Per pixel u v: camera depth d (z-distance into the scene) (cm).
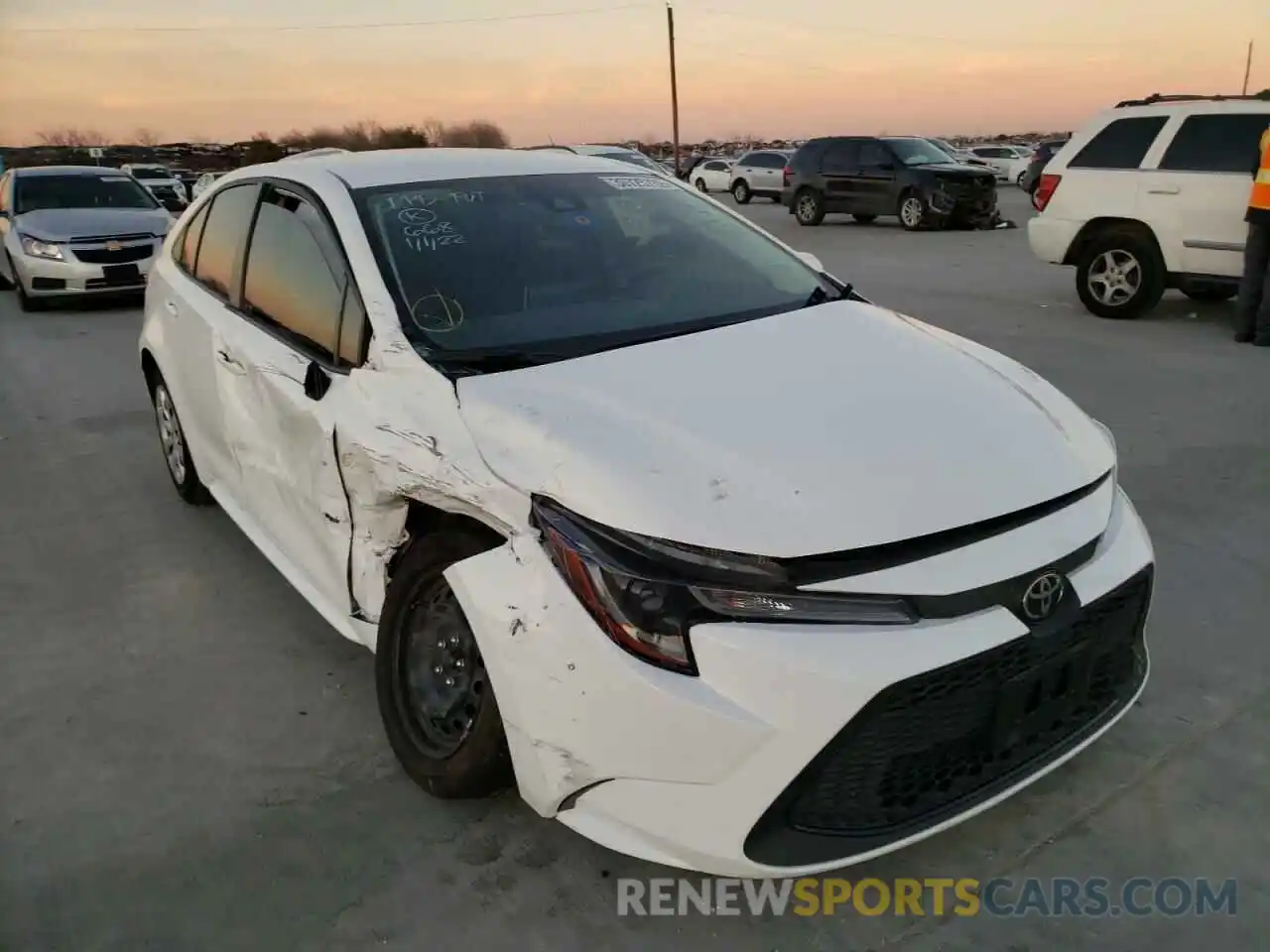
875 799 221
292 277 349
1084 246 941
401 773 300
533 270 327
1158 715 316
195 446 449
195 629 389
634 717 216
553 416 252
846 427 246
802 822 218
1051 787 286
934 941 237
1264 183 768
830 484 226
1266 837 265
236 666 361
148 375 510
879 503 223
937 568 218
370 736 319
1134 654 272
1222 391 666
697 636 213
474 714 264
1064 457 255
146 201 1282
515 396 263
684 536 216
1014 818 275
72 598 417
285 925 245
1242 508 472
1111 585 242
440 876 260
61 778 302
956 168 1967
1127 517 270
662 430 243
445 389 272
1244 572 409
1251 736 304
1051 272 1252
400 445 271
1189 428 589
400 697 288
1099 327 890
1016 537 230
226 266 406
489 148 417
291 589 421
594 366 279
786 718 209
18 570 446
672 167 4691
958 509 226
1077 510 245
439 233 330
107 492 541
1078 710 250
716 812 215
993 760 235
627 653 217
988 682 224
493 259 327
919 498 226
